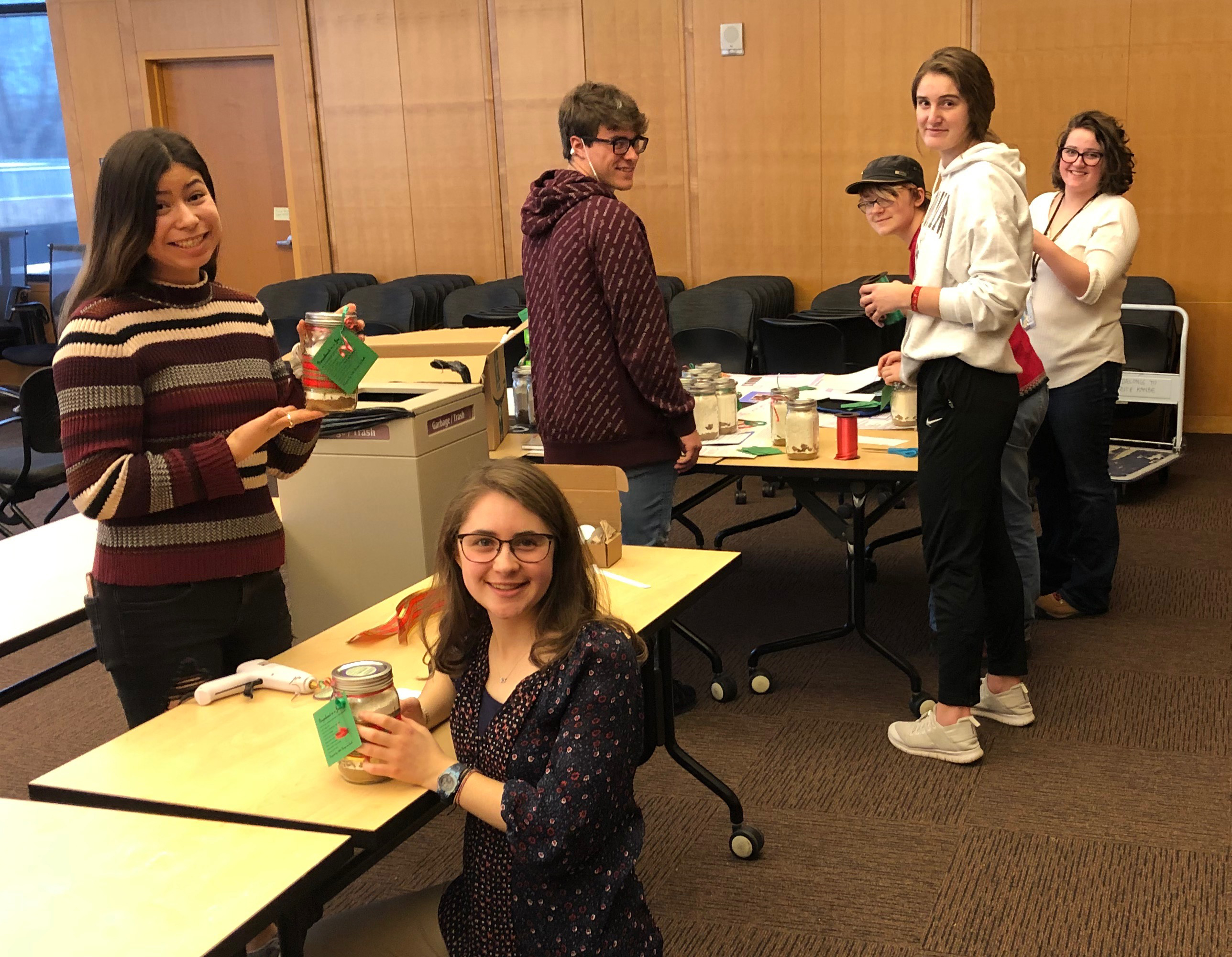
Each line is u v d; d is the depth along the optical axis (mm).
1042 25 5840
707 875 2416
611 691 1376
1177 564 4090
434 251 7445
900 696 3201
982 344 2447
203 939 1121
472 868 1455
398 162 7379
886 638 3598
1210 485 5059
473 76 7082
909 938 2174
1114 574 4027
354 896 2414
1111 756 2797
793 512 4172
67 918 1162
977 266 2400
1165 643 3432
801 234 6562
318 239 7668
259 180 7797
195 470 1716
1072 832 2486
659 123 6719
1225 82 5582
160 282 1776
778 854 2477
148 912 1170
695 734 3047
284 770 1509
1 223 8453
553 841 1320
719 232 6734
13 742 3188
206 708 1714
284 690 1762
